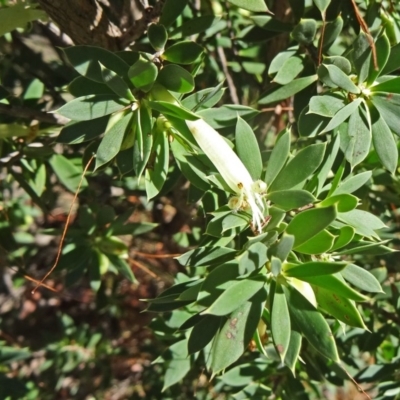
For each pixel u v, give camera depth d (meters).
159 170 0.16
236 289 0.14
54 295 0.55
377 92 0.17
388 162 0.17
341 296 0.15
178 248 0.36
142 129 0.16
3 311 0.51
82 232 0.26
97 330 0.46
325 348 0.14
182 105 0.17
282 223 0.15
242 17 0.28
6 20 0.19
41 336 0.49
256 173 0.16
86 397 0.42
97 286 0.27
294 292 0.15
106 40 0.19
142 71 0.15
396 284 0.25
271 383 0.26
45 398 0.41
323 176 0.16
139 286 0.50
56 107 0.27
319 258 0.16
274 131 0.28
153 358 0.37
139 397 0.38
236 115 0.18
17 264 0.27
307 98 0.20
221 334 0.14
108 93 0.16
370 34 0.18
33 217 0.43
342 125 0.17
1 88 0.22
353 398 0.45
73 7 0.19
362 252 0.16
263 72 0.27
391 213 0.27
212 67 0.27
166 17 0.18
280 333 0.14
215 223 0.15
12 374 0.41
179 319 0.24
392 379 0.25
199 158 0.16
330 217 0.14
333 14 0.21
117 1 0.24
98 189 0.29
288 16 0.22
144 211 0.37
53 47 0.27
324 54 0.19
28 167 0.27
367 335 0.26
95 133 0.17
